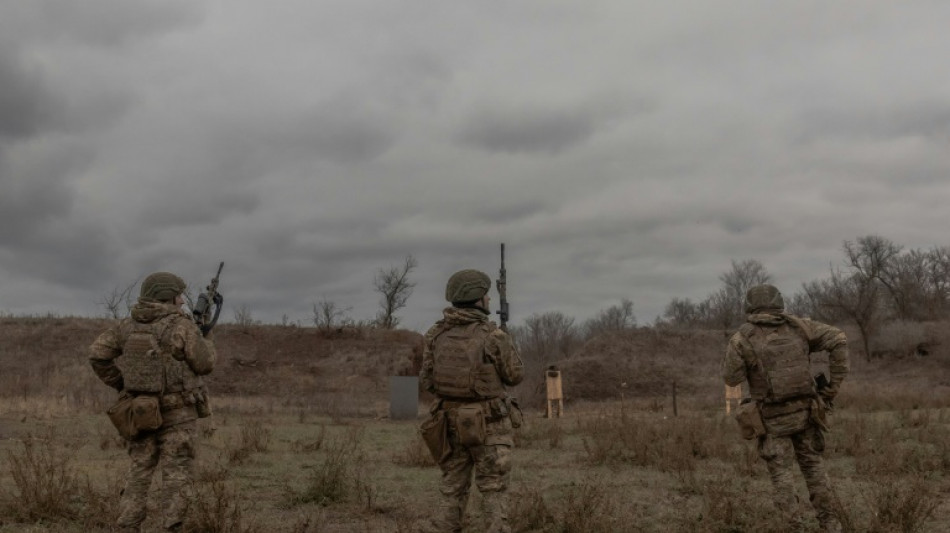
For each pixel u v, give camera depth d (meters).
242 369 38.56
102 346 5.85
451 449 5.40
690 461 10.23
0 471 9.23
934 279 63.84
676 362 45.50
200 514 6.32
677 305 75.06
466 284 5.47
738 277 67.50
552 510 7.25
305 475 9.70
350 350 41.66
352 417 24.89
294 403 30.12
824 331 5.97
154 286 5.92
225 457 11.39
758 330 5.99
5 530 6.28
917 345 43.09
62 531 6.34
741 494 7.86
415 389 24.78
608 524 6.59
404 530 6.43
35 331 40.28
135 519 5.69
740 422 6.01
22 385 29.23
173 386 5.79
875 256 57.22
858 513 7.09
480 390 5.30
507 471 5.37
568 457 11.73
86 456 11.11
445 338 5.46
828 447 11.75
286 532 6.55
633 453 11.54
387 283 53.31
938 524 6.72
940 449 10.74
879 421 16.34
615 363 44.41
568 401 40.62
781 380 5.84
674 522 6.93
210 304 6.73
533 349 69.00
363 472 10.03
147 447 5.78
